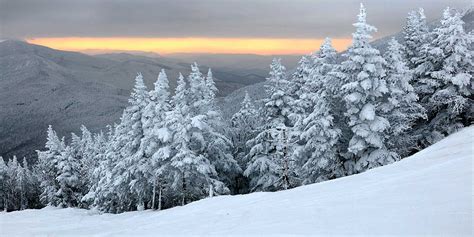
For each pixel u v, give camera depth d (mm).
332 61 30422
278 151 30219
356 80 23812
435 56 27500
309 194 13672
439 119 27891
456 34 26234
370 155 23984
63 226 18812
